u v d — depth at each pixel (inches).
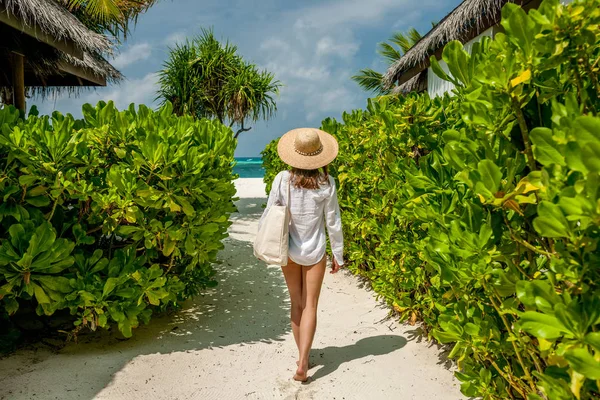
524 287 62.7
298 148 121.9
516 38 66.5
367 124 191.3
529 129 75.9
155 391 116.0
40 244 120.5
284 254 119.0
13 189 122.3
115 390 115.0
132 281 137.7
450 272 85.4
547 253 67.0
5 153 125.3
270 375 125.1
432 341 141.9
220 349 141.1
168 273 159.6
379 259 181.8
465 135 82.9
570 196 55.6
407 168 119.8
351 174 202.1
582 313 56.5
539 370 75.0
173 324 160.6
